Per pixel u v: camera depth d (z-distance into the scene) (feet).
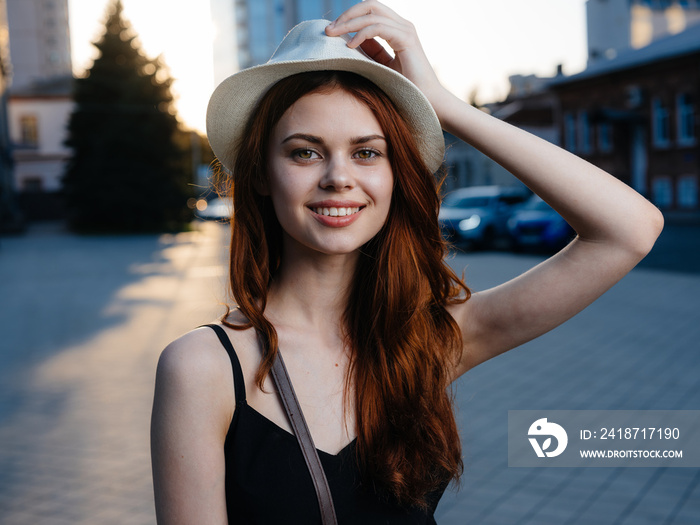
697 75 80.89
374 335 4.36
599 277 4.25
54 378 21.15
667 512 11.34
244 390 3.84
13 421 16.96
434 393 4.44
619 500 11.80
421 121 4.28
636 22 121.60
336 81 3.99
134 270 54.13
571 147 101.91
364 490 3.99
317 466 3.79
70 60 261.24
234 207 4.30
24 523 11.64
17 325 31.14
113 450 14.84
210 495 3.59
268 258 4.33
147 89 113.19
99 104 114.11
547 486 12.43
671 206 85.61
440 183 4.82
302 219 4.02
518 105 123.24
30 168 144.56
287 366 4.15
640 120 88.38
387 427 4.14
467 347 4.79
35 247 81.87
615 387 18.07
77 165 115.03
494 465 13.35
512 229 55.83
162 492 3.59
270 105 4.07
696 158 81.87
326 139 3.94
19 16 255.09
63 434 15.93
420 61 4.30
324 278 4.37
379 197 4.07
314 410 4.09
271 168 4.08
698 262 46.19
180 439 3.59
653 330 25.31
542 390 18.01
